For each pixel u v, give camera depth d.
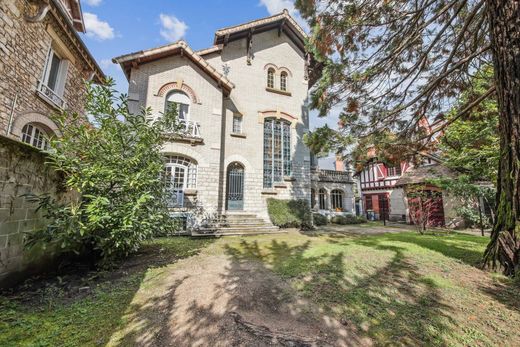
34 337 2.44
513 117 3.42
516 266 3.55
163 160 6.24
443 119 6.98
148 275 4.39
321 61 6.14
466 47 5.45
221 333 2.51
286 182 13.09
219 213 11.30
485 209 11.80
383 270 4.40
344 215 16.94
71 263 4.99
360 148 6.39
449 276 4.00
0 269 3.35
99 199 4.03
